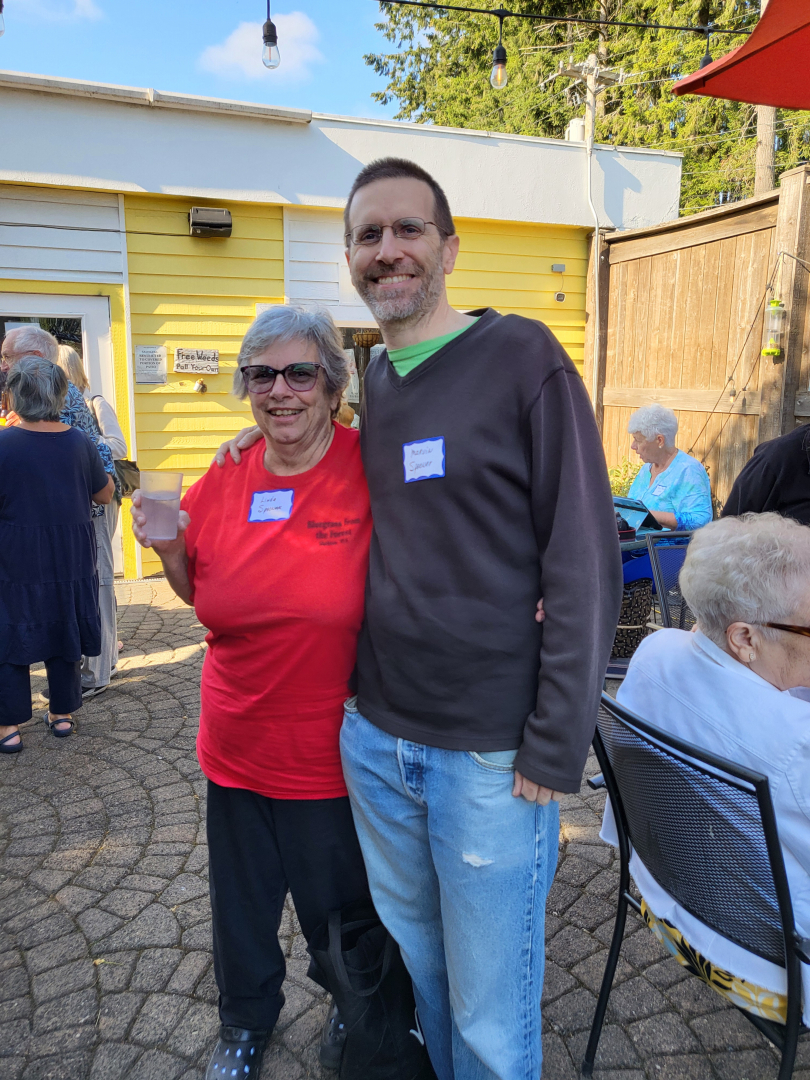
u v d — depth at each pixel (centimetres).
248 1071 170
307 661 149
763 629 135
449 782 131
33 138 553
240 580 151
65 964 208
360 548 150
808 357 540
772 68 292
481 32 1797
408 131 650
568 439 121
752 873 131
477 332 130
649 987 200
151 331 616
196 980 203
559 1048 180
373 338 665
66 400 369
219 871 169
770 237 558
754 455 253
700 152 1777
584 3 1672
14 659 320
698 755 127
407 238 133
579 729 119
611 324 738
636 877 169
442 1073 156
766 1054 178
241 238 628
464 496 127
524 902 132
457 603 128
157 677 423
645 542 368
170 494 154
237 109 586
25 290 581
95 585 345
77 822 278
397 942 153
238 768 161
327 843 162
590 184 720
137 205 597
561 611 120
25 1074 175
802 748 127
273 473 160
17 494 315
